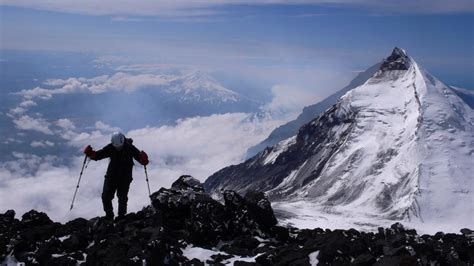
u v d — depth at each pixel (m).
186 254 16.55
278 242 18.25
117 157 18.98
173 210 19.03
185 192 19.66
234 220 18.56
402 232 20.78
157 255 14.86
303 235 20.12
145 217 19.36
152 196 19.64
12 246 15.62
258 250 16.88
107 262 14.42
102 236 16.05
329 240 16.61
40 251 15.23
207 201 18.34
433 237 20.41
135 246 15.16
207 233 17.62
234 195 19.45
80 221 18.52
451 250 16.11
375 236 20.20
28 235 17.08
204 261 16.00
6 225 19.59
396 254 14.84
